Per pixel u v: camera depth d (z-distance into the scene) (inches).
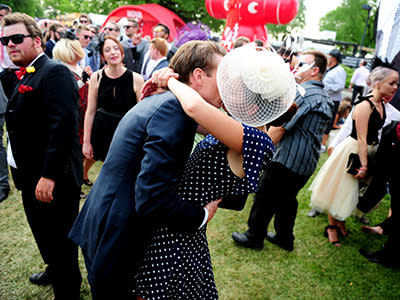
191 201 43.7
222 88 38.2
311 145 85.9
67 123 60.3
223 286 85.0
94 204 44.3
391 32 127.7
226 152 43.2
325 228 113.1
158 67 130.9
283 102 38.8
